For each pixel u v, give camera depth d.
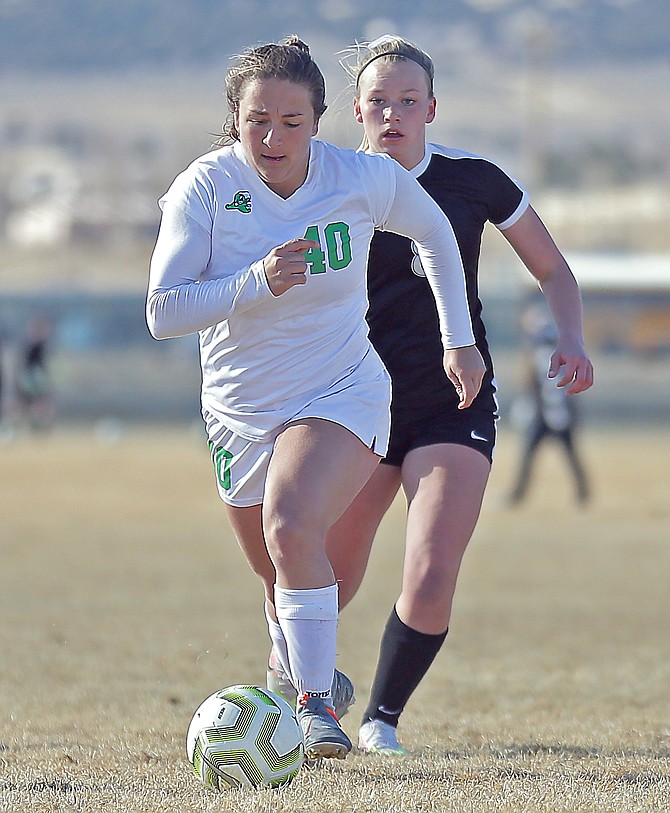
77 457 89.31
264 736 15.20
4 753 17.38
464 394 16.88
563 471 81.19
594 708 21.97
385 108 18.38
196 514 59.59
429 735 19.36
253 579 39.97
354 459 15.64
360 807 13.80
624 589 38.69
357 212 15.81
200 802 14.16
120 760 16.83
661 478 76.38
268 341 15.77
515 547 48.41
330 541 18.67
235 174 15.53
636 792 14.77
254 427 16.08
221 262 15.59
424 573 17.53
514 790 14.75
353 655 28.08
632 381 123.19
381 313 18.27
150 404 123.81
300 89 14.96
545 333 63.12
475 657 28.08
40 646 27.86
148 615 32.81
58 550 46.69
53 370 123.38
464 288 16.91
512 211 18.80
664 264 133.38
